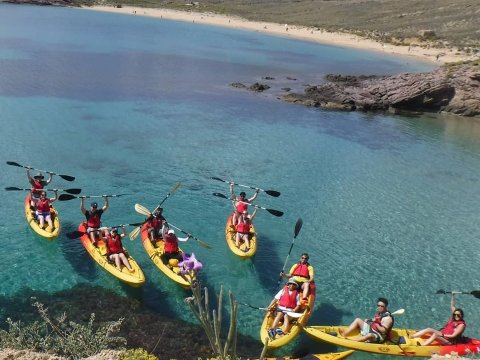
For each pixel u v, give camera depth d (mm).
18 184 20062
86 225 15258
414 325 13375
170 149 25812
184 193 20719
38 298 12758
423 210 21391
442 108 40875
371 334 11609
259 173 23812
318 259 16562
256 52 67625
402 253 17453
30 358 8414
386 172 25703
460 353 11500
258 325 12555
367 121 36250
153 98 36094
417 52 77250
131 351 8945
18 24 68250
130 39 65875
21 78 37375
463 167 27547
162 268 13797
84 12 96812
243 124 31984
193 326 12109
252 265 15633
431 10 107812
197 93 39344
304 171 24719
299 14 119438
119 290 13383
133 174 22156
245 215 16656
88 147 24922
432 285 15477
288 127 32438
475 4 104750
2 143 24328
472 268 16766
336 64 63438
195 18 104812
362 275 15750
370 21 106375
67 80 38438
